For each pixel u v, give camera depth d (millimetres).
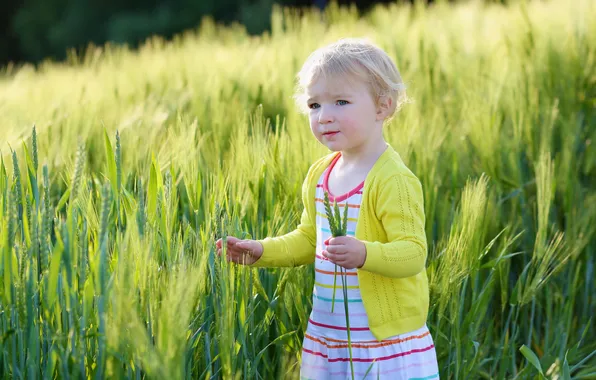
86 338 1996
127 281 1858
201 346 2303
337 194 2252
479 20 5945
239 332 2283
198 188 2496
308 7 19906
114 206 2178
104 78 5516
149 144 3062
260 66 4859
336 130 2170
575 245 3209
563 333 2969
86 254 1985
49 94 5191
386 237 2189
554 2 5566
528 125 3641
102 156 3309
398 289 2191
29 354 2020
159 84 5090
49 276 1892
